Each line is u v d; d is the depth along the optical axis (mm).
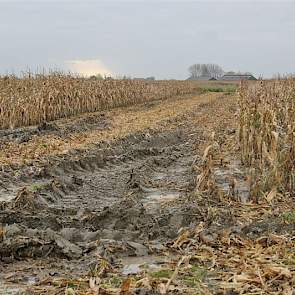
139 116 29719
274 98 16359
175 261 7039
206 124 26344
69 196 11547
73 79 31516
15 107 24062
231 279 6348
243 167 13602
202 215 8961
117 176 13734
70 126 23469
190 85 69750
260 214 9289
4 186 11867
